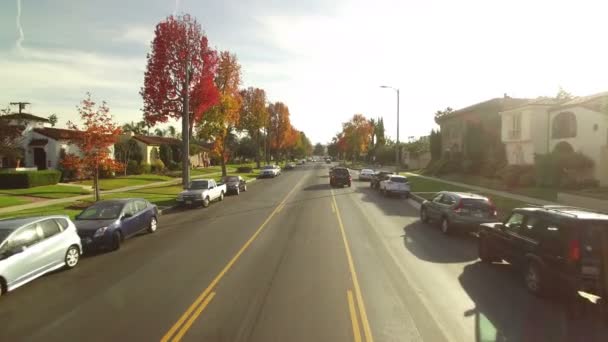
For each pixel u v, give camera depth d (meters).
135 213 14.09
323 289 8.50
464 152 48.72
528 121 34.66
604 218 7.56
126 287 8.77
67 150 38.97
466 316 7.19
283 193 30.23
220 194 25.73
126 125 88.81
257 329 6.55
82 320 7.02
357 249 12.20
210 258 11.16
